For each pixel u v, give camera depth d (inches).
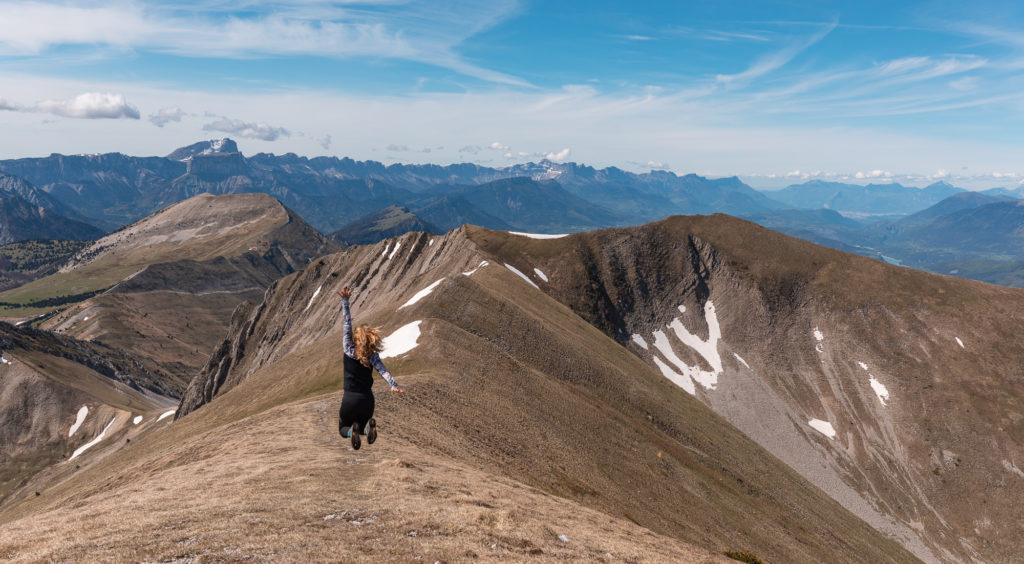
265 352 7199.8
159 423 6924.2
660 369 5935.0
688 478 2701.8
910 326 6058.1
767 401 5610.2
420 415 1718.8
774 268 6845.5
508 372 2679.6
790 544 2591.0
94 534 406.0
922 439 5152.6
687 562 658.2
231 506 494.0
